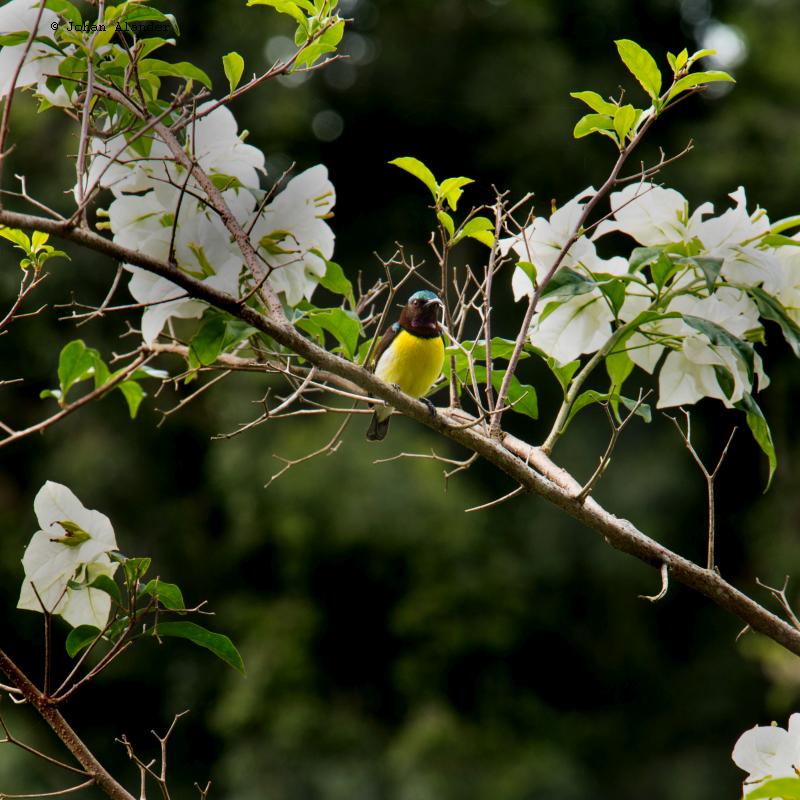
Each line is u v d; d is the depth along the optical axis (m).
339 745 15.66
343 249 18.36
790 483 17.22
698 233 3.98
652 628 18.03
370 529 15.92
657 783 17.00
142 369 3.78
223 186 4.06
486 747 15.85
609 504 17.11
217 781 15.77
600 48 19.52
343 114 18.52
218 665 16.42
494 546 16.86
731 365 3.90
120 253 3.47
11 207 15.17
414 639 16.38
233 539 16.31
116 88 4.02
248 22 16.83
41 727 15.38
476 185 18.25
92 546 3.67
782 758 3.41
